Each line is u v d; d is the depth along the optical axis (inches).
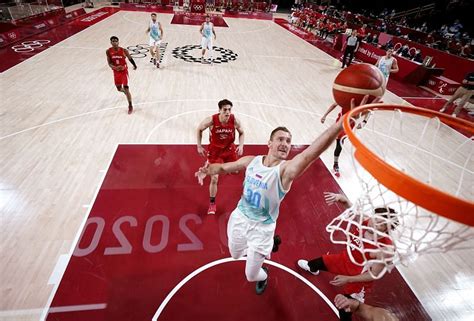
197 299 110.5
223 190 165.6
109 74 318.3
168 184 166.9
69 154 185.2
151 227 138.9
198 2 772.6
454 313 114.1
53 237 129.9
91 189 158.9
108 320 101.5
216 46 470.0
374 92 69.5
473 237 60.9
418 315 112.0
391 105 71.3
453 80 362.0
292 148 211.8
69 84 285.6
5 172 165.2
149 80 311.3
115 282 114.0
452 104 316.5
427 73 361.4
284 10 1037.8
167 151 195.8
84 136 205.0
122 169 175.6
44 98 253.8
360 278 86.2
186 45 458.0
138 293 110.9
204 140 211.6
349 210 85.9
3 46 375.2
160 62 371.2
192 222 143.6
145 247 129.0
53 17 511.2
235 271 122.2
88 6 703.1
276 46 506.3
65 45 407.5
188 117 241.9
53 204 146.9
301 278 121.3
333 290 117.3
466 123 70.3
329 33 579.8
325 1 895.7
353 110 65.6
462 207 45.1
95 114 234.8
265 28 657.0
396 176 50.5
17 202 146.2
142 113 242.5
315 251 134.0
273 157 83.4
